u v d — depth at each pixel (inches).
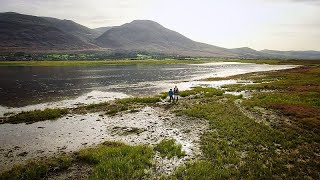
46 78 3312.0
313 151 703.7
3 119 1210.0
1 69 5039.4
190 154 724.7
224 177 569.3
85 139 907.4
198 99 1658.5
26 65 6422.2
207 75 3789.4
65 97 1894.7
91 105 1512.1
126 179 580.7
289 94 1614.2
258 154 690.2
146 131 986.1
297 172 580.7
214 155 703.7
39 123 1130.0
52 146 838.5
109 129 1029.8
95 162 685.9
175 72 4426.7
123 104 1561.3
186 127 1008.9
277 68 5108.3
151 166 650.8
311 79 2477.9
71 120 1181.7
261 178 558.6
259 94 1681.8
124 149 750.5
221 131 901.8
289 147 733.3
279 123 968.3
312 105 1248.2
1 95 1972.2
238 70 4830.2
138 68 5634.8
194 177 568.1
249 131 878.4
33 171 619.2
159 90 2241.6
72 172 634.2
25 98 1841.8
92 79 3216.0
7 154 770.2
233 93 1873.8
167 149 755.4
